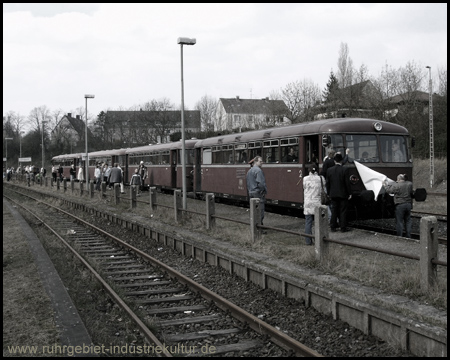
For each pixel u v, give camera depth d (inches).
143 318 279.3
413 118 1529.3
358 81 1584.6
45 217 874.1
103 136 3550.7
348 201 500.1
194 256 470.0
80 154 2034.9
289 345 229.1
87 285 366.3
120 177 1114.7
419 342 219.3
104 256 502.3
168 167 1194.0
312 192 425.1
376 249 291.9
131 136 3277.6
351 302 259.4
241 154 793.6
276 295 326.3
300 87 1777.8
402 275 292.8
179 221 618.8
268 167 693.3
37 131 4060.0
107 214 823.7
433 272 264.8
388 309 244.2
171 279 391.5
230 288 356.8
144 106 3294.8
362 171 534.9
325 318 275.9
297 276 320.5
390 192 466.9
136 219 693.3
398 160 579.2
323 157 571.2
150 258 448.5
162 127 3147.1
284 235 485.7
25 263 429.4
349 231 478.9
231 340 250.8
